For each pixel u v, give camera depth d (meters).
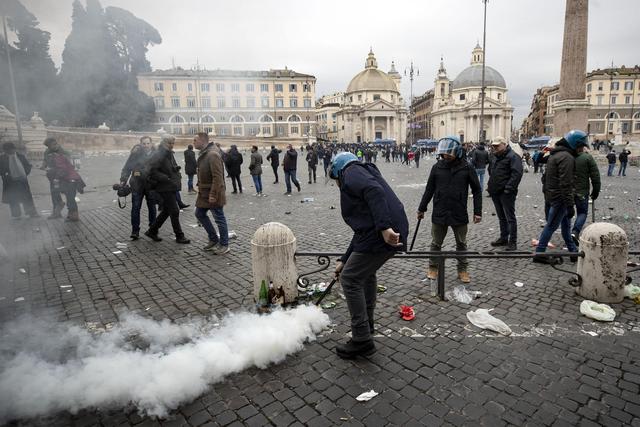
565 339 3.35
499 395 2.64
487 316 3.71
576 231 6.00
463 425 2.38
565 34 19.30
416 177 19.62
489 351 3.19
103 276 5.04
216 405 2.60
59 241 6.86
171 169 6.49
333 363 3.06
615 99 74.75
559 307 3.98
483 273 5.01
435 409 2.52
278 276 3.97
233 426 2.41
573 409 2.50
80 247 6.45
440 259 4.11
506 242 6.39
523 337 3.40
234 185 13.34
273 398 2.66
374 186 2.82
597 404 2.54
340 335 3.49
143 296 4.38
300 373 2.94
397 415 2.47
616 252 3.95
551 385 2.74
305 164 31.55
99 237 7.16
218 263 5.54
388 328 3.60
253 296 4.32
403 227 2.97
